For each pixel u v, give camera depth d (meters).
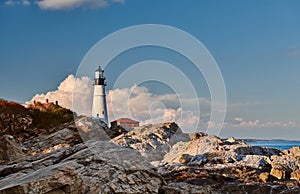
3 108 33.41
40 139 26.39
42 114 34.78
